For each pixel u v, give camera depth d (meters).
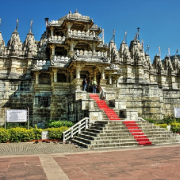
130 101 34.25
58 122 21.44
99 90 28.11
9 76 30.05
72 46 29.52
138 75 37.94
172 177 7.16
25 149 13.69
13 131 17.31
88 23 33.09
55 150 13.34
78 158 10.52
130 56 39.62
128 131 16.69
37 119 27.42
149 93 35.22
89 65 27.92
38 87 28.05
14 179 6.97
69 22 32.03
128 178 7.08
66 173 7.72
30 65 31.45
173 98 40.84
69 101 26.55
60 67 27.44
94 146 14.15
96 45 31.44
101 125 17.58
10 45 31.94
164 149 13.27
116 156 10.98
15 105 29.28
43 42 34.75
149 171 7.92
